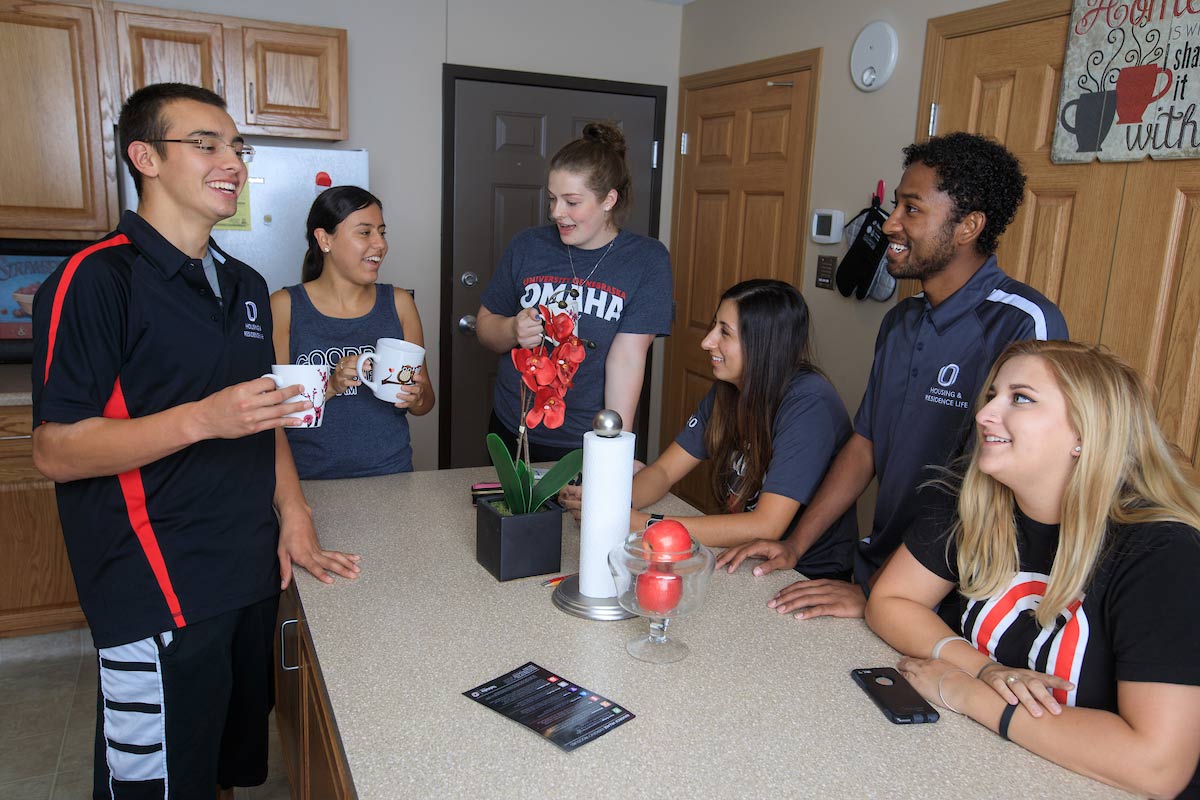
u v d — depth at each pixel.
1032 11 2.35
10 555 2.61
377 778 0.89
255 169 2.97
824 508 1.74
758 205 3.54
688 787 0.89
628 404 2.12
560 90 3.82
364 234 2.00
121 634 1.28
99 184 2.84
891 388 1.71
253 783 1.68
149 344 1.25
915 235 1.59
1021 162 2.42
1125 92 2.12
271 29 2.96
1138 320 2.14
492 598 1.33
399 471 2.06
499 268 2.25
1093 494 1.03
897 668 1.15
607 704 1.03
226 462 1.35
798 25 3.25
